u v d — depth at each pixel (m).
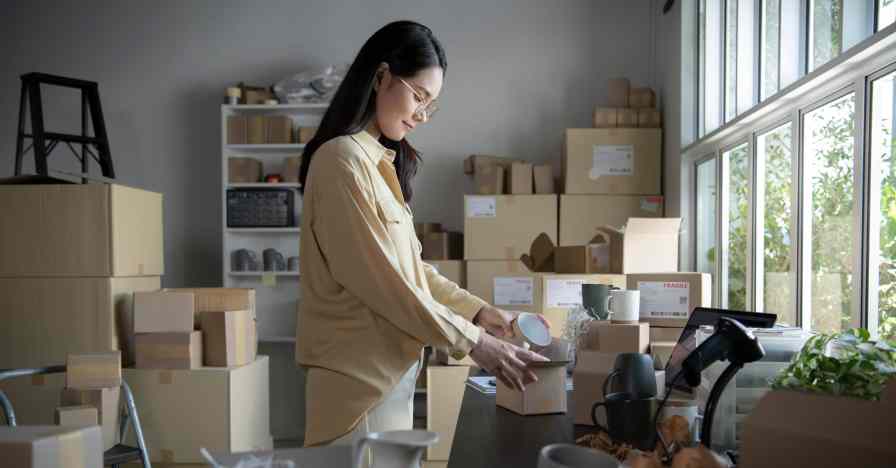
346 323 1.27
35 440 0.87
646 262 2.79
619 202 3.78
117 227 2.79
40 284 2.78
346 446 0.87
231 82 4.54
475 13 4.36
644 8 4.23
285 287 4.46
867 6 1.76
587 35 4.28
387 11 4.43
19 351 2.78
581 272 2.93
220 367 2.78
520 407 1.42
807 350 0.94
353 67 1.37
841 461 0.79
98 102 3.94
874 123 1.78
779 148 2.47
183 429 2.70
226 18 4.56
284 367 4.42
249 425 2.91
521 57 4.33
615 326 1.54
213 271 4.55
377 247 1.22
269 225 4.17
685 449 0.83
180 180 4.58
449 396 3.03
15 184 2.88
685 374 0.99
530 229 3.78
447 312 1.22
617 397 1.12
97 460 0.98
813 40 2.12
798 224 2.25
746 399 1.16
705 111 3.31
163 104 4.59
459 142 4.36
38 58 4.67
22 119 3.65
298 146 4.19
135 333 2.73
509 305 2.97
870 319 1.79
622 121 3.84
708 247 3.34
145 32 4.61
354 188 1.24
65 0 4.66
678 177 3.55
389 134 1.41
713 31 3.26
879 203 1.76
